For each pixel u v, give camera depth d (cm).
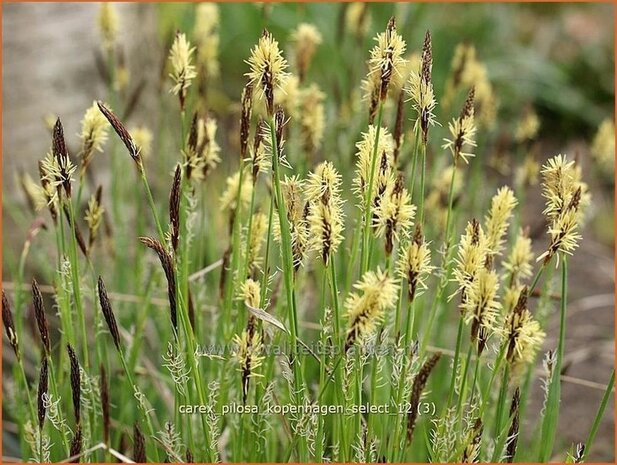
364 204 66
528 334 65
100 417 75
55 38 97
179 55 70
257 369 70
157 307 83
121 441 76
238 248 70
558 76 162
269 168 69
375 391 67
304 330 81
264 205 75
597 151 83
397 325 66
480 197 94
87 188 90
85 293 77
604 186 138
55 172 67
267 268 67
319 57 130
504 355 68
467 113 67
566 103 159
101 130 69
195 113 70
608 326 108
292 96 75
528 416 89
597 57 169
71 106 97
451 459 68
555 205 65
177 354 68
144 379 82
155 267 81
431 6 160
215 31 87
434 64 153
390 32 64
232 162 85
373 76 68
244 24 161
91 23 99
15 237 91
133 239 92
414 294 66
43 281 89
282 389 74
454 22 166
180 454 72
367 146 65
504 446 68
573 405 94
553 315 106
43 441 69
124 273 85
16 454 81
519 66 164
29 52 95
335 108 88
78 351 79
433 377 80
